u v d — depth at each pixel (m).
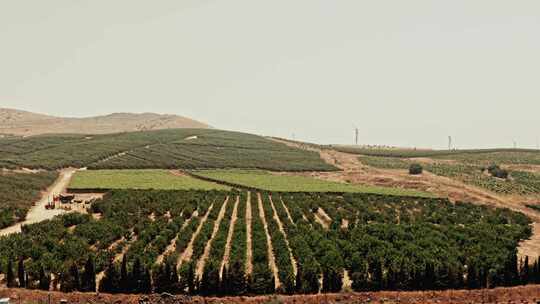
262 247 60.34
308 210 88.81
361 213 89.12
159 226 70.06
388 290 50.41
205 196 101.88
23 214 81.00
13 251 56.41
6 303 41.69
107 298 46.53
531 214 102.19
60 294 46.72
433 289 51.03
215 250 58.31
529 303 49.41
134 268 47.78
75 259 54.75
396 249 62.22
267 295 48.00
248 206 95.44
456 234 69.88
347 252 59.16
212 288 47.91
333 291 49.50
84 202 96.44
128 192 101.69
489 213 95.88
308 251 58.12
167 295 47.22
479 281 51.88
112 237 66.38
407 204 102.00
